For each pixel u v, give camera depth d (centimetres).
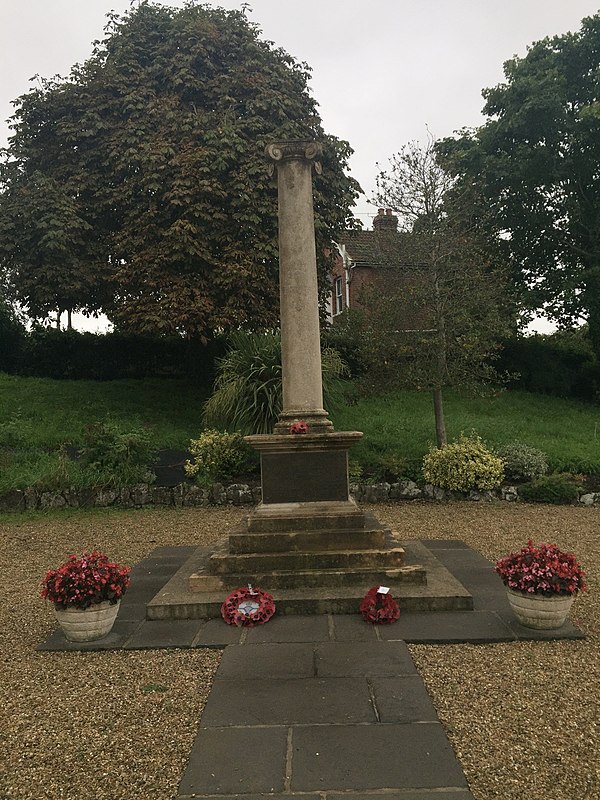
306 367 640
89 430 1212
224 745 320
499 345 1345
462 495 1134
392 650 443
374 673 404
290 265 647
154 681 410
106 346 2105
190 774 296
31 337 2138
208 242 1468
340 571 564
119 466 1145
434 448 1187
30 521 1016
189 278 1452
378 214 1386
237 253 1438
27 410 1537
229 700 371
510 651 446
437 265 1236
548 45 1955
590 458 1212
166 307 1397
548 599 475
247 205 1462
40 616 565
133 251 1499
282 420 634
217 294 1467
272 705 363
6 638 508
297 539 586
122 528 955
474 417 1580
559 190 1981
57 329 2169
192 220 1447
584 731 333
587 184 2012
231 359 1273
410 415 1572
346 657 432
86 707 376
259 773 295
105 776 302
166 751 323
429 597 529
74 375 2120
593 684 392
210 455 1166
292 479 617
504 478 1188
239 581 561
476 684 393
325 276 1778
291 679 398
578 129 1842
